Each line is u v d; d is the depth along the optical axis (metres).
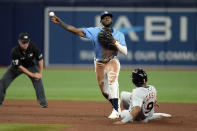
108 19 33.41
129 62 88.25
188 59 88.25
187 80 68.25
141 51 88.06
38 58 36.97
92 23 88.00
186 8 87.75
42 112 36.69
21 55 36.16
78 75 74.81
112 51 33.28
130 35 88.06
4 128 29.09
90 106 40.94
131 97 30.16
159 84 62.81
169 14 87.88
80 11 87.88
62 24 32.81
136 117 30.83
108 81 33.47
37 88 38.06
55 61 88.69
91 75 74.81
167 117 33.41
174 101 46.03
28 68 37.72
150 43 88.06
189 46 88.12
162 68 88.06
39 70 37.47
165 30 88.06
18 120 32.38
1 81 37.38
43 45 88.06
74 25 88.12
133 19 87.94
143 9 87.75
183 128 28.95
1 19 86.88
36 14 87.25
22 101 44.22
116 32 33.88
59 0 87.62
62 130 28.28
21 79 68.69
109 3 87.75
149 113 30.69
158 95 51.25
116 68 33.44
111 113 35.47
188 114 36.16
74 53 88.50
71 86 60.06
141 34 88.00
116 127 29.03
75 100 45.69
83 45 88.44
